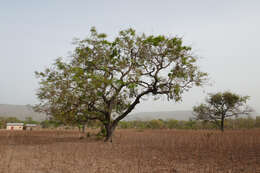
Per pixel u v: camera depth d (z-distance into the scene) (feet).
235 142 63.41
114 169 31.07
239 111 140.56
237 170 31.12
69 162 35.37
